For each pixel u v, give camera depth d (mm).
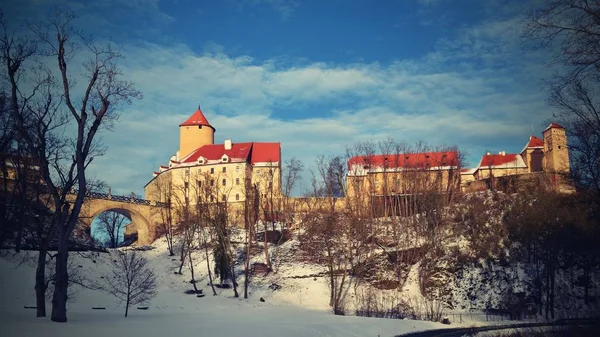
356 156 115875
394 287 83750
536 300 77438
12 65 42969
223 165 133375
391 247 93125
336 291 80000
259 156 140250
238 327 45312
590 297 76375
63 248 44156
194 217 108625
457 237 91938
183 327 44250
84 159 45344
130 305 66062
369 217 101500
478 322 67688
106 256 85375
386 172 111562
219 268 83375
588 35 22844
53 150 49312
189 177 135875
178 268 92000
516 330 61625
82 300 64125
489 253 85438
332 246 94312
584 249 79938
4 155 56500
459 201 104875
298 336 41969
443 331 58219
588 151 36375
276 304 78062
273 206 114500
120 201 113125
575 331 57750
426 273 83562
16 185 63594
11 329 37500
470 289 80562
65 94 44750
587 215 68625
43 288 46969
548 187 91188
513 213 91375
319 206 109000
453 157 115188
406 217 99625
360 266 84375
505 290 79562
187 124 150250
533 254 83188
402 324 57969
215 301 75938
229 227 100312
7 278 60219
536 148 131750
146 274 76625
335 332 46625
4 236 64875
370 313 71250
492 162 136000
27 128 46281
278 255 96812
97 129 45844
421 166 112562
